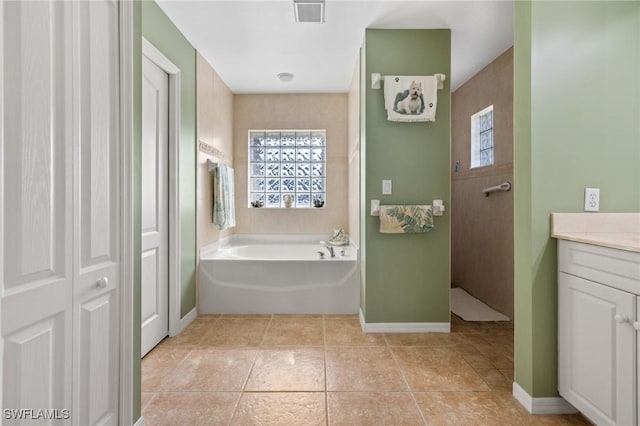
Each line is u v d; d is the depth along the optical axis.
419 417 1.61
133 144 1.43
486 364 2.16
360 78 2.98
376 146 2.67
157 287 2.46
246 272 3.12
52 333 1.04
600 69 1.62
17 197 0.92
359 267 3.10
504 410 1.67
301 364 2.16
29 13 0.95
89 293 1.19
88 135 1.18
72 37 1.10
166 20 2.44
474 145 3.61
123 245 1.36
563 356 1.57
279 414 1.64
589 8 1.61
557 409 1.62
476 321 2.95
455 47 2.93
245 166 4.24
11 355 0.91
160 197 2.49
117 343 1.35
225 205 3.50
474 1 2.28
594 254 1.39
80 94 1.14
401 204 2.68
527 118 1.64
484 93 3.36
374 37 2.65
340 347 2.42
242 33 2.69
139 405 1.49
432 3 2.30
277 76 3.65
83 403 1.17
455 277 4.05
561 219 1.60
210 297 3.13
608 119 1.62
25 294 0.94
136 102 1.46
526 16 1.64
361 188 2.96
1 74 0.87
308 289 3.13
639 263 1.19
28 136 0.96
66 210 1.09
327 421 1.58
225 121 3.87
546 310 1.62
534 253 1.62
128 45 1.37
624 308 1.25
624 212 1.63
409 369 2.09
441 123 2.67
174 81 2.59
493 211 3.24
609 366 1.32
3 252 0.89
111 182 1.31
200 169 3.12
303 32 2.68
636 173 1.64
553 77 1.61
